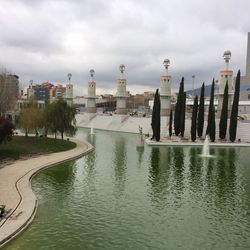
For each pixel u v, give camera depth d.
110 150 57.00
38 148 52.16
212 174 36.97
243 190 30.22
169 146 63.56
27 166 37.97
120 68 111.56
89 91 133.38
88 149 55.00
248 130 72.94
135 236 19.47
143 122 102.44
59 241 18.44
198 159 47.59
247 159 48.00
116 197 27.30
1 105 79.12
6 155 44.19
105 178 34.19
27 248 17.47
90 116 133.25
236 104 68.25
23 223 19.92
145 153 53.31
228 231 20.56
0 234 18.25
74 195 27.61
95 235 19.42
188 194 28.67
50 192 28.36
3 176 32.44
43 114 60.91
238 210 24.58
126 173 36.94
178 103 73.44
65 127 60.44
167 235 19.75
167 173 37.25
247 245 18.64
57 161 41.91
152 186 31.20
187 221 22.12
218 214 23.64
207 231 20.50
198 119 72.56
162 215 23.17
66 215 22.62
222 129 70.19
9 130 44.53
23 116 62.69
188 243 18.73
